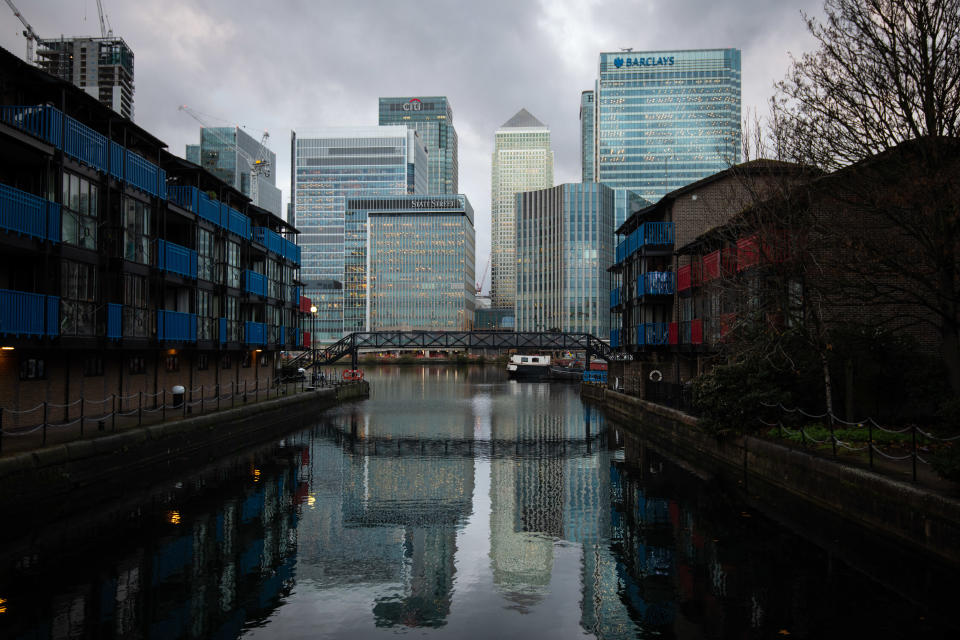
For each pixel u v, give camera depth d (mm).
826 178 16453
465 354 148625
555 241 161875
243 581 10906
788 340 19406
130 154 22766
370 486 18375
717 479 18969
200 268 28625
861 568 11320
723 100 173750
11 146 17391
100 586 10508
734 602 9969
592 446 26156
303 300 50281
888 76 15234
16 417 18562
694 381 23516
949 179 13664
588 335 68625
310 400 38500
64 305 18641
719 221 33531
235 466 21141
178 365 28672
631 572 11375
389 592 10547
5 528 13367
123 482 17703
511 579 11141
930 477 12164
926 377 18500
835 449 14656
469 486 18438
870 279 18719
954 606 9656
